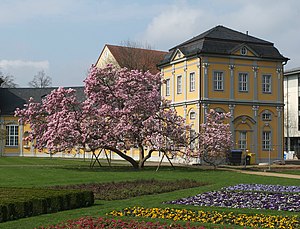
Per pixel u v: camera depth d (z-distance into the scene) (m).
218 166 44.81
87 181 28.61
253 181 29.22
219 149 41.00
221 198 20.59
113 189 23.88
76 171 36.59
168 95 54.28
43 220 15.57
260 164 48.84
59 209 17.62
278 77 51.91
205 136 40.94
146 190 23.61
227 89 49.50
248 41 50.88
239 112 49.88
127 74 40.97
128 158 40.72
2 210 15.30
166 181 28.09
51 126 39.75
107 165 45.41
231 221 15.47
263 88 51.31
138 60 78.94
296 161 60.47
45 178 30.50
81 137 39.19
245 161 44.25
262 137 50.88
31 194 17.69
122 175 33.19
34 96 70.81
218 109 49.03
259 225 14.80
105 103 41.12
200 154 40.66
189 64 50.41
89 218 15.25
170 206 18.33
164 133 39.06
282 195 21.94
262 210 17.50
